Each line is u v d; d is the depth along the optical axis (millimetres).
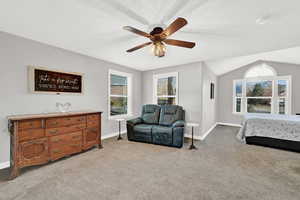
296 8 1690
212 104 5324
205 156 2771
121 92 4582
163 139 3336
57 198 1610
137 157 2709
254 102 5660
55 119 2420
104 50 3135
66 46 2875
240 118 5852
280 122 3250
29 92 2510
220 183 1897
